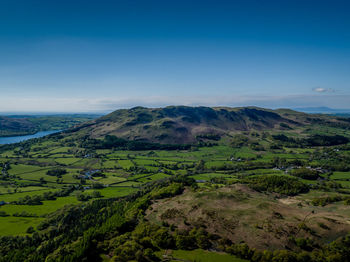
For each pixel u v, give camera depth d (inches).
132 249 2903.5
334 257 2527.1
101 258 2972.4
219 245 2987.2
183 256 2834.6
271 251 2778.1
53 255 3102.9
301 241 2844.5
